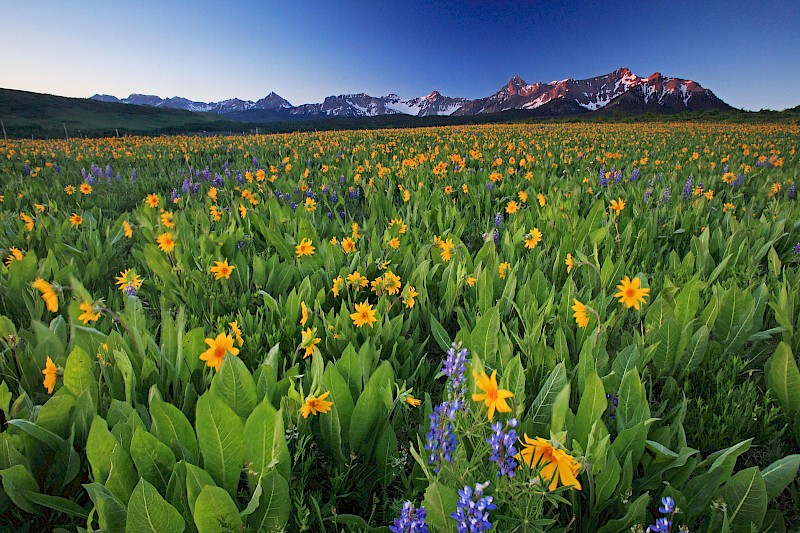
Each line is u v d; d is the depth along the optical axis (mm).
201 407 1559
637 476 1925
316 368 2150
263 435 1623
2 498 1743
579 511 1724
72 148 18922
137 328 2707
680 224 5465
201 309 3438
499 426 1378
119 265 4758
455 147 17016
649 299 3432
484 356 2385
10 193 7078
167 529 1427
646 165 11039
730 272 3805
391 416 2230
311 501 1834
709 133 25469
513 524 1457
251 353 2736
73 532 1749
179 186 9695
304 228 4672
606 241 4371
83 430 1915
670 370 2639
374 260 4027
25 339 2613
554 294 3160
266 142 20422
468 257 3730
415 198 6613
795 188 6984
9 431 1899
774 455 2162
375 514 1952
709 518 1684
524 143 17406
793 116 53000
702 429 2234
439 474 1559
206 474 1529
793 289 3000
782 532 1646
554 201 5996
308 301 3234
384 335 2797
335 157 13477
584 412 1770
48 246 4617
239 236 4883
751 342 3027
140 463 1578
